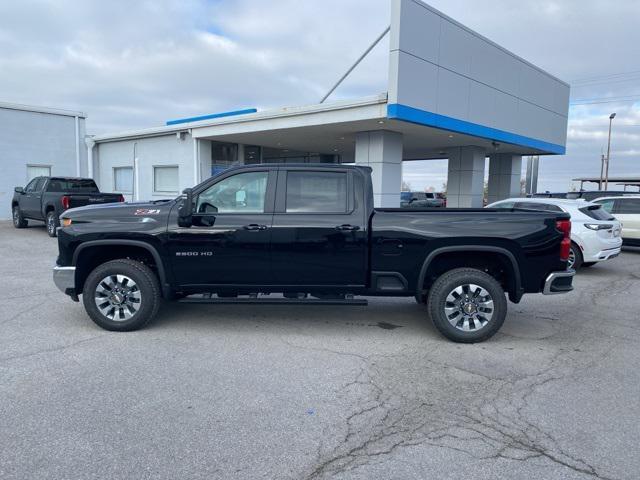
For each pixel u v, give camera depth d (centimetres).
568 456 324
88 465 307
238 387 428
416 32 1376
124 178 2427
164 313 675
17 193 1819
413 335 588
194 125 1973
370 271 570
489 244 552
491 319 550
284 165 585
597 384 444
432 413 385
